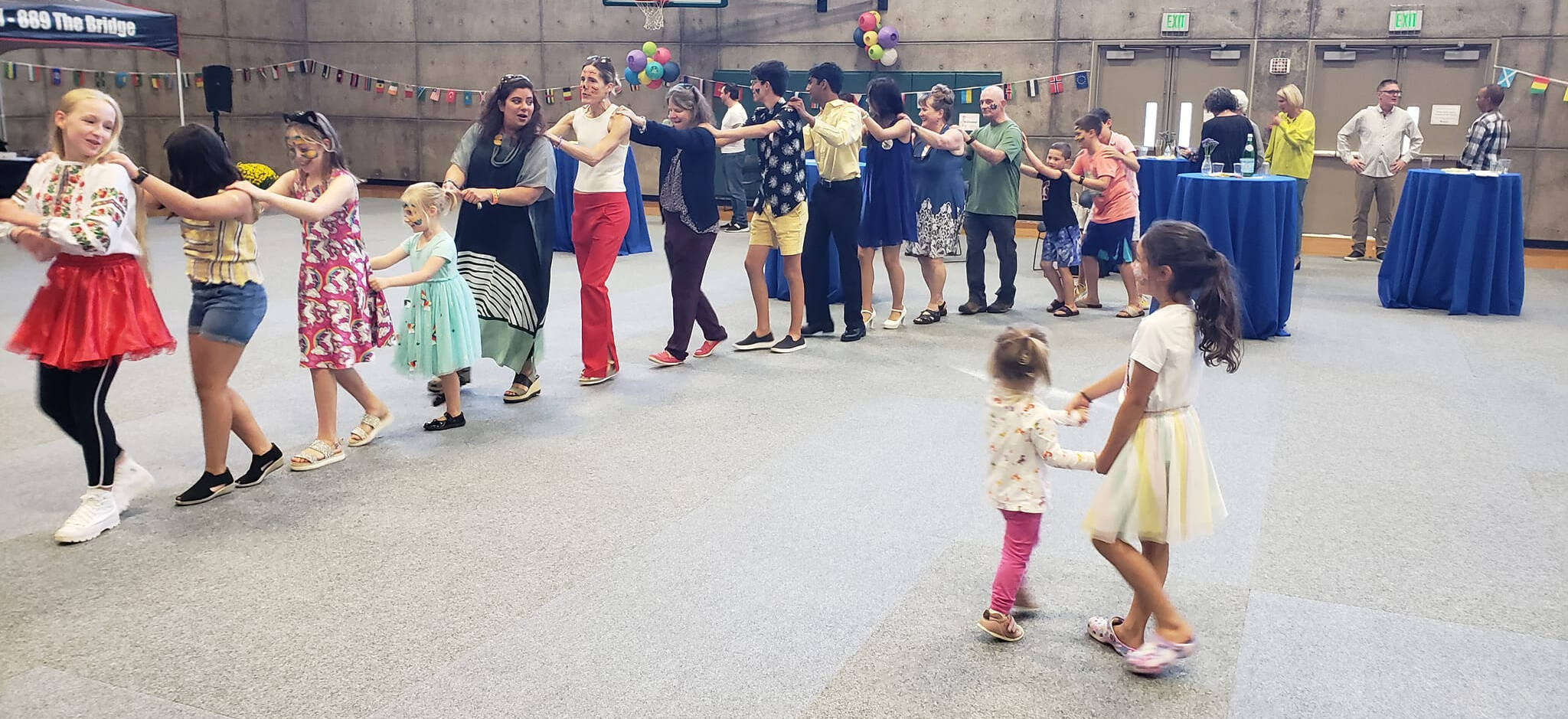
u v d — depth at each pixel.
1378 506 3.72
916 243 6.56
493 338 4.87
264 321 6.63
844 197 6.00
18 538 3.42
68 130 3.20
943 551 3.35
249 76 14.46
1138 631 2.69
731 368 5.63
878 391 5.17
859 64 12.59
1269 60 10.99
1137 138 11.74
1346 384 5.33
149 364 5.59
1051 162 6.89
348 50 14.90
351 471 4.05
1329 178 11.05
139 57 13.32
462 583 3.12
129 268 3.34
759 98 5.76
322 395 4.06
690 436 4.47
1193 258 2.47
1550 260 9.70
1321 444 4.39
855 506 3.72
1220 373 5.52
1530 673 2.64
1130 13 11.45
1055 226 6.91
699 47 13.20
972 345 6.16
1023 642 2.79
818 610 2.97
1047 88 11.90
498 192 4.59
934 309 6.77
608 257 5.14
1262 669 2.67
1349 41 10.68
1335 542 3.42
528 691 2.56
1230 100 7.74
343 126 15.12
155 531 3.48
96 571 3.19
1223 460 4.20
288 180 3.96
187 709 2.48
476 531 3.50
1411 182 7.14
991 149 6.68
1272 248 6.16
